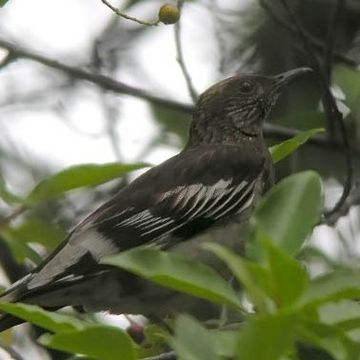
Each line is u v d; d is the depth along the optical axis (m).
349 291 6.62
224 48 15.23
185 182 11.42
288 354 7.05
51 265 10.29
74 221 13.70
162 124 14.94
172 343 6.78
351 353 6.80
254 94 12.69
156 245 11.07
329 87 12.52
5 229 10.81
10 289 10.12
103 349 7.07
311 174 7.63
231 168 11.62
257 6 15.58
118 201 11.20
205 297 7.06
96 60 15.43
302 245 7.45
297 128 14.48
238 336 6.51
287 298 6.68
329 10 15.89
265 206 7.46
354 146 14.38
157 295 10.75
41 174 14.69
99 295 10.66
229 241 11.30
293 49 15.58
